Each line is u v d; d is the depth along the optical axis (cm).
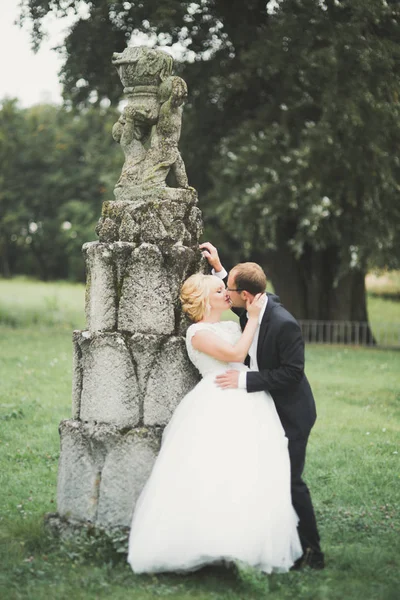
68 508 485
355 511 575
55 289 3450
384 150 1548
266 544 427
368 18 1341
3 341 1661
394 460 736
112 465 470
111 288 482
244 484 430
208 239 2145
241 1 1582
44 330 2005
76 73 1577
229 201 1714
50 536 485
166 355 476
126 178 507
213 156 1900
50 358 1372
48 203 3550
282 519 436
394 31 1393
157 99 506
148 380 476
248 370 466
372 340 1936
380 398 1066
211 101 1844
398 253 1714
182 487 431
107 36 1494
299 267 1970
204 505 425
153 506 434
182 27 1491
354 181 1614
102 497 471
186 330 488
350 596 410
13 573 433
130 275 477
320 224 1669
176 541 423
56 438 805
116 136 517
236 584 425
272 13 1551
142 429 471
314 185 1573
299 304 1972
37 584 418
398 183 1631
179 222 492
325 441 811
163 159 504
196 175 1958
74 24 1494
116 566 441
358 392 1110
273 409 460
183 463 437
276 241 1920
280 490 438
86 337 481
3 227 3612
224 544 420
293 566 452
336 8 1392
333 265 1947
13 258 4912
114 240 491
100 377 477
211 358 464
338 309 1945
